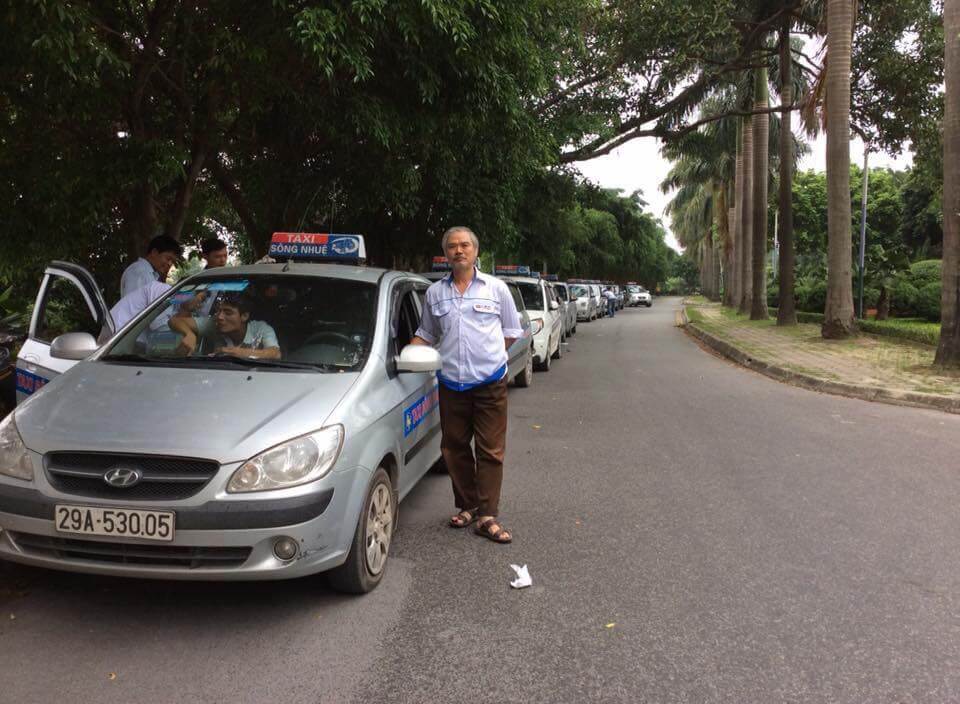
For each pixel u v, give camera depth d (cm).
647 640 324
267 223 1305
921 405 920
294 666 299
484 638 325
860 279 2480
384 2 595
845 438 736
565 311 1994
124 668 296
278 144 1056
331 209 1184
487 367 443
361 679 290
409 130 857
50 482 312
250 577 313
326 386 368
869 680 292
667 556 423
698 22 1667
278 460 317
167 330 432
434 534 460
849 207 1605
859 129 1975
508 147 1112
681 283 12006
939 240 4069
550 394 1030
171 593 365
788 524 478
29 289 1073
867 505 518
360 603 358
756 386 1109
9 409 635
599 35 1728
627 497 537
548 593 372
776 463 636
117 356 415
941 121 1833
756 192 2575
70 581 374
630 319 3500
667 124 2088
